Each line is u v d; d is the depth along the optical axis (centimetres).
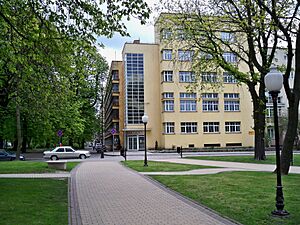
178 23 2275
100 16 1085
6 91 2033
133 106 5953
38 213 838
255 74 2228
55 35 1094
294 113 1659
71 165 2628
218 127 6038
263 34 2019
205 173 1838
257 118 2764
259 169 2080
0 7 1053
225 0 2011
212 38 2341
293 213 827
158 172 1956
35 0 1077
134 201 1045
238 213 837
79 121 4300
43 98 2306
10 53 1203
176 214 852
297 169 2023
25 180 1560
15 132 4553
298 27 1762
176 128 5812
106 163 2872
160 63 6006
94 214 857
